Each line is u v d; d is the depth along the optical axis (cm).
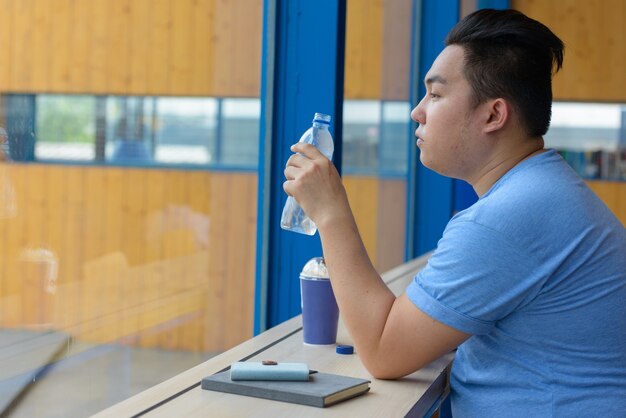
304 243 170
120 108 117
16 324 94
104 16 111
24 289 97
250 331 165
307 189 120
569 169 119
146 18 121
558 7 476
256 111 162
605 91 475
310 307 137
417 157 317
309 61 168
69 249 106
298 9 167
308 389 104
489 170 121
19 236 96
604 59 474
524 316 113
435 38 313
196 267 142
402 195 300
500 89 117
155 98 127
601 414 110
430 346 112
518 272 109
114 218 117
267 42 165
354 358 129
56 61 102
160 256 130
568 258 111
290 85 169
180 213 137
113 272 117
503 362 115
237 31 151
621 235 117
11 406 93
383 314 115
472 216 112
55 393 102
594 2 472
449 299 110
